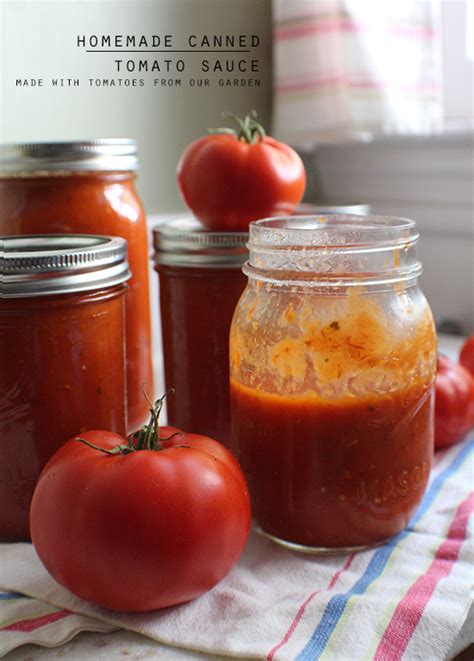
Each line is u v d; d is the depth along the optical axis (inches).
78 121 22.7
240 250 16.4
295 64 27.3
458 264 28.2
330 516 14.5
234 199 16.5
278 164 16.5
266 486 14.8
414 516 16.0
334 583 14.1
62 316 14.4
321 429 14.2
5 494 14.9
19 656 12.8
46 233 16.5
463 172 27.2
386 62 27.6
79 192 16.6
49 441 14.7
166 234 16.9
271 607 13.4
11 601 13.7
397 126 28.3
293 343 14.2
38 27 21.5
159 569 12.6
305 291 14.2
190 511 12.7
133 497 12.5
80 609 13.4
